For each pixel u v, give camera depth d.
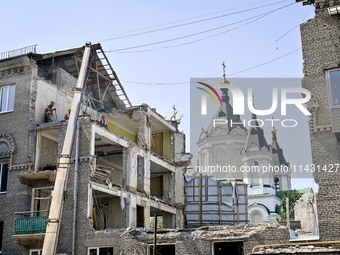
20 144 28.88
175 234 23.50
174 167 36.66
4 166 29.31
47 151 29.53
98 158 34.16
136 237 24.19
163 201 33.88
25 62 30.19
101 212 31.28
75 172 26.31
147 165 32.25
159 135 38.47
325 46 23.36
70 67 34.41
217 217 35.59
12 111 29.78
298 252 18.70
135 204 29.83
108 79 36.16
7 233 27.39
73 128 21.09
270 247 20.08
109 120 34.44
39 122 29.86
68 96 33.22
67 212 25.84
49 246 17.69
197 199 36.31
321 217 21.20
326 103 22.58
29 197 27.67
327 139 22.14
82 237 25.23
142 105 33.50
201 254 22.59
